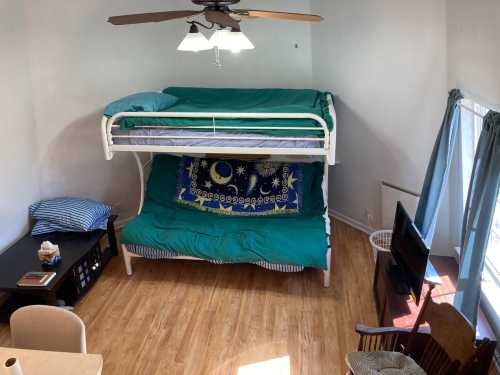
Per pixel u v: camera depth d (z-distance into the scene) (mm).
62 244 3529
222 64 4637
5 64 3473
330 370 2672
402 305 2676
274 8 4426
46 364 1811
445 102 3250
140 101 3311
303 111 3180
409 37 3400
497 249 2789
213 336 2979
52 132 3951
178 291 3477
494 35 2271
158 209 3867
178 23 4441
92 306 3320
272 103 3793
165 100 3543
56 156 4023
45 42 3762
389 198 3869
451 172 3279
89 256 3533
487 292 2725
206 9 2197
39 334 2055
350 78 4082
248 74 4660
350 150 4285
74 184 4180
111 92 4180
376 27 3670
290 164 3861
